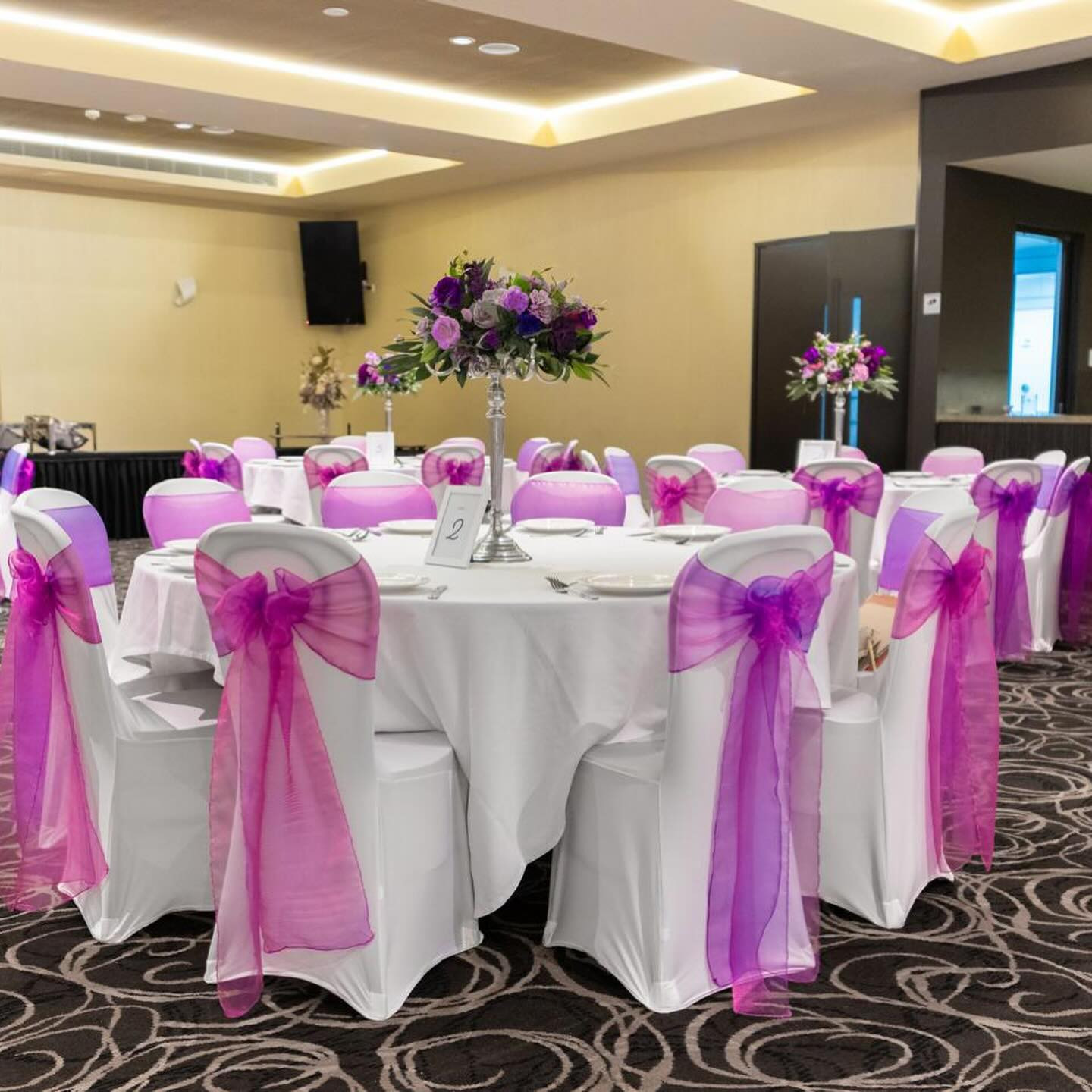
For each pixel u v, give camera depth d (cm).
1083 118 766
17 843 290
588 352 314
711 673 231
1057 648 596
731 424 1047
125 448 1288
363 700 228
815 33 693
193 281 1308
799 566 234
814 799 244
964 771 294
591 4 634
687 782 235
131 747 270
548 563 313
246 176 1252
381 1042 228
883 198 910
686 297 1062
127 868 273
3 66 750
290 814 232
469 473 612
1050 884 304
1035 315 988
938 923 280
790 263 998
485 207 1224
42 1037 232
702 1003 242
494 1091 211
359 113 898
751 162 995
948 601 276
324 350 998
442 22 760
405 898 241
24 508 275
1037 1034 230
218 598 229
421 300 311
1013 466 505
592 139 984
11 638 284
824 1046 225
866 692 304
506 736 251
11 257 1202
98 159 1159
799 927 247
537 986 250
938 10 746
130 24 760
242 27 767
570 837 259
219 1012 241
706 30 684
